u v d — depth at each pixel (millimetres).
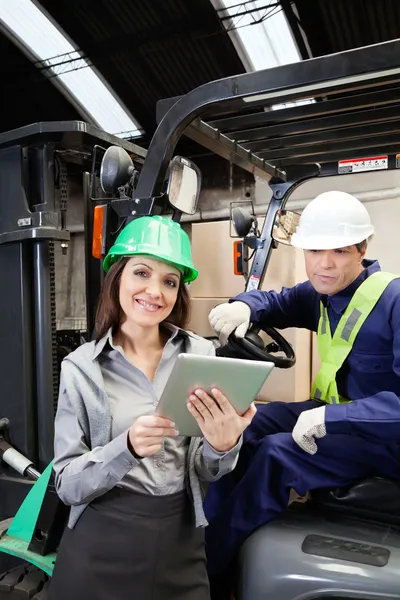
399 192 4207
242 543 1520
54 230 1979
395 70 1225
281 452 1548
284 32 4297
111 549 1176
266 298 2059
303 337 3193
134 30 4746
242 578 1418
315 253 1658
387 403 1437
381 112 1817
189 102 1447
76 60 5203
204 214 5469
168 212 1566
